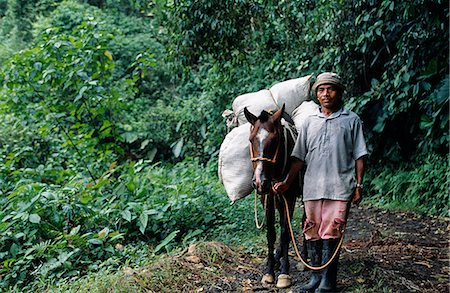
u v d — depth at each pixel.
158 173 9.32
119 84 9.93
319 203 4.56
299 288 4.95
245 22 8.80
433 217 8.26
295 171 4.71
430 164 8.98
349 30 9.23
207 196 7.79
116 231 6.57
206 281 5.14
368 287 4.88
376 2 8.83
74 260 5.94
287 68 10.45
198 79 13.29
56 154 8.62
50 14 16.62
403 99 9.37
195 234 6.63
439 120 9.07
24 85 7.86
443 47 8.72
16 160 8.23
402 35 8.70
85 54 7.79
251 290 4.96
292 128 5.10
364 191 10.28
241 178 5.10
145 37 16.50
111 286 4.88
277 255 5.53
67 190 6.83
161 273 5.13
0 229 6.02
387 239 6.87
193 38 8.78
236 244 6.53
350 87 10.33
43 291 5.22
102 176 7.23
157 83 16.09
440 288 4.95
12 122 10.03
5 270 5.60
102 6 18.50
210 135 12.38
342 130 4.51
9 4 18.20
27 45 16.64
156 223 7.01
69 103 7.85
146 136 13.80
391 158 10.20
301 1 8.96
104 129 8.29
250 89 11.18
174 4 8.64
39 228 6.30
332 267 4.58
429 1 7.95
